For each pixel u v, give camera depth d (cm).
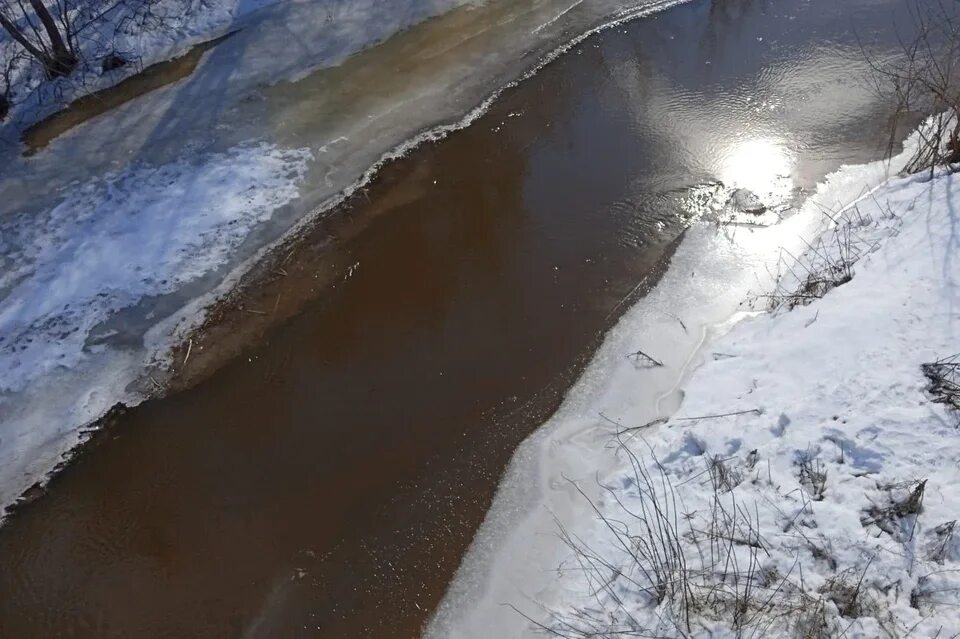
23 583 605
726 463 562
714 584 487
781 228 824
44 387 741
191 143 1006
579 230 862
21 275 846
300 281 834
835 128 954
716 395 629
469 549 586
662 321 741
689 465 575
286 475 659
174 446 691
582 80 1099
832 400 566
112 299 816
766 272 773
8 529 642
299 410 710
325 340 773
